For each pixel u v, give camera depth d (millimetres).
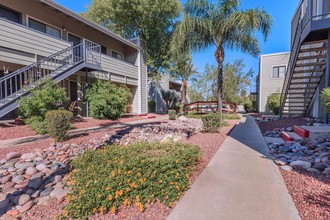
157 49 17344
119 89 10859
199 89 23391
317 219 1902
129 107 14523
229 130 7000
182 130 6891
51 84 7109
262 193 2443
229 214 2035
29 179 3172
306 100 10117
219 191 2514
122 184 2279
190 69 19031
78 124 8102
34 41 7875
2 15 7535
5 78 6129
